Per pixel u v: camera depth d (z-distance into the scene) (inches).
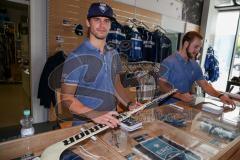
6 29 202.8
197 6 195.0
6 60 211.8
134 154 32.2
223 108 60.9
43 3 107.6
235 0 183.0
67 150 31.2
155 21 157.1
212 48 209.0
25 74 170.7
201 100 68.7
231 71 211.9
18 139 31.1
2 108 139.3
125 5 136.1
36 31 108.3
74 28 115.7
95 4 44.5
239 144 39.3
